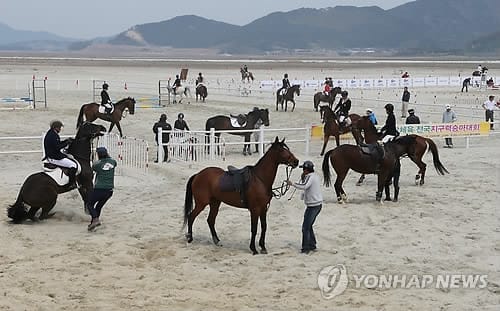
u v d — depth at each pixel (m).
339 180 17.84
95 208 15.12
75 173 15.76
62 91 53.31
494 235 14.69
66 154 15.92
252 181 13.29
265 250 13.45
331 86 47.03
